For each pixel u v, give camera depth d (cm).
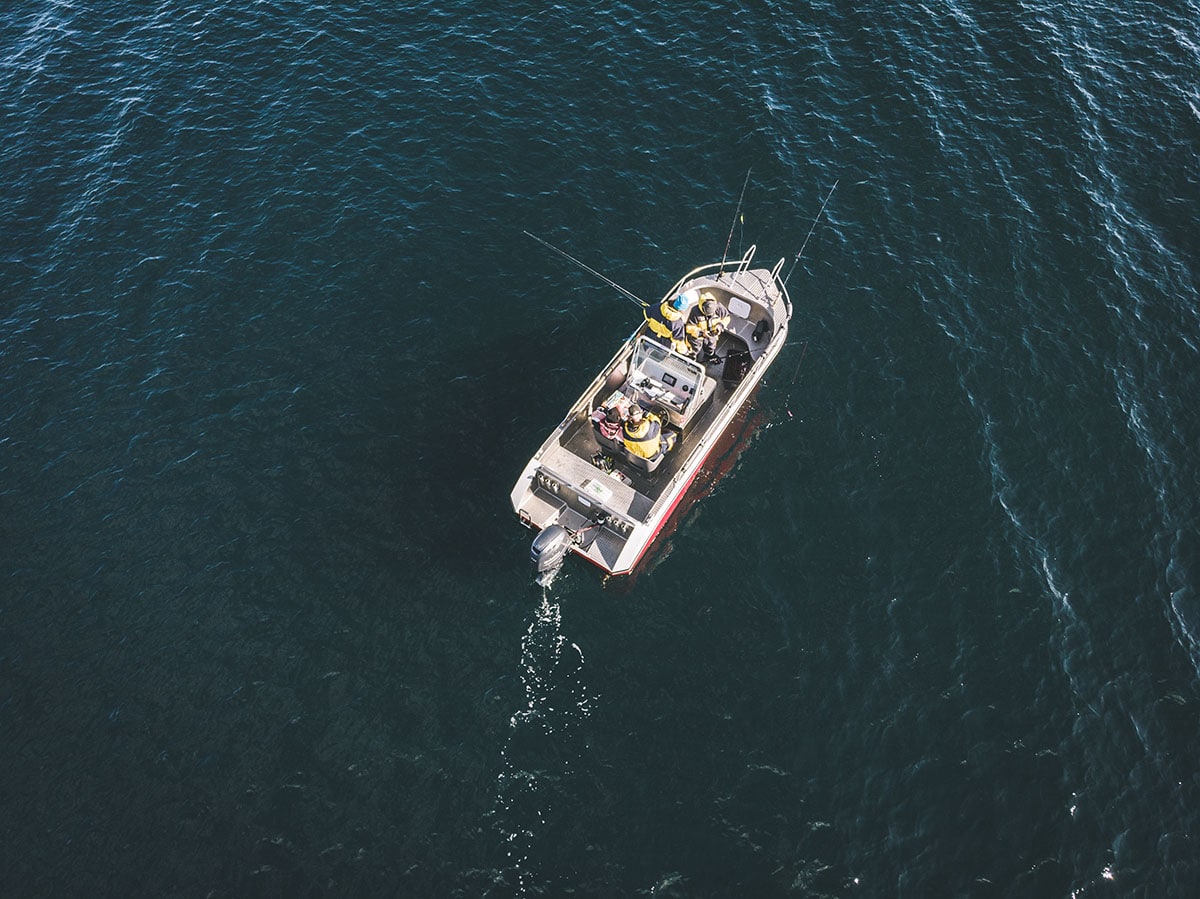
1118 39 4356
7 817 2288
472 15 4400
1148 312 3400
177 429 3059
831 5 4456
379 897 2183
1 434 3041
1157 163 3875
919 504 2900
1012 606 2689
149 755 2391
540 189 3753
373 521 2838
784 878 2222
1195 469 2998
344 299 3409
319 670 2544
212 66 4191
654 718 2472
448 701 2495
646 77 4147
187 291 3422
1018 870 2239
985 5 4484
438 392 3147
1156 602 2705
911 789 2361
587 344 3281
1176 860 2258
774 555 2795
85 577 2725
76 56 4238
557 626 2636
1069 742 2441
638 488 2827
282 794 2328
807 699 2511
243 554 2770
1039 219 3681
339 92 4084
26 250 3531
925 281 3484
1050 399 3158
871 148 3909
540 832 2280
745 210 3694
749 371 2995
